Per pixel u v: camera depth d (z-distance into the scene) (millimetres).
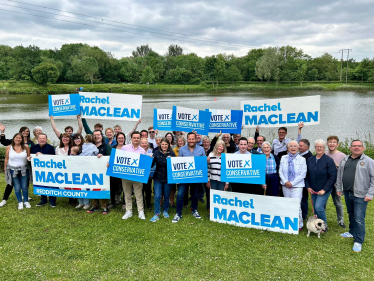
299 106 7758
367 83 80812
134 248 5164
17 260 4766
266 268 4613
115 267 4617
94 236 5594
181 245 5277
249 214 6023
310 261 4797
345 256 4934
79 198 7082
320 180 5621
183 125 7535
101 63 102062
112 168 6402
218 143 6410
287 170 5957
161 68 109688
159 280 4316
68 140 7094
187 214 6785
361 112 31188
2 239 5430
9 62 87625
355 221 5191
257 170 6062
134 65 109375
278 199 5758
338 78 93688
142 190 6590
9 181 6852
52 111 8219
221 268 4605
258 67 83000
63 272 4488
